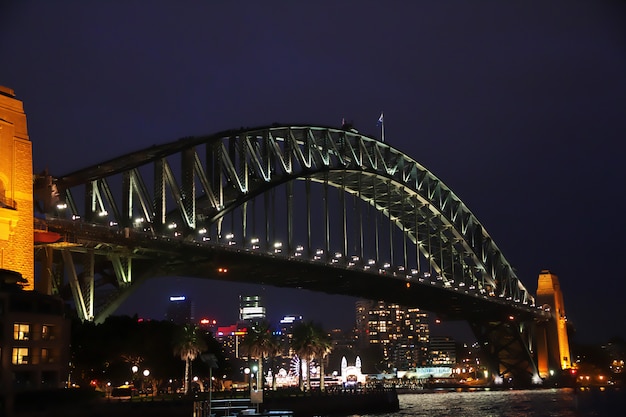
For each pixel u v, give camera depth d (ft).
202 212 474.49
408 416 424.87
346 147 595.88
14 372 279.28
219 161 475.31
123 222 407.44
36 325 291.58
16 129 341.82
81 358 382.63
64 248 377.71
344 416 421.59
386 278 624.18
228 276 511.40
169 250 421.59
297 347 476.13
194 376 494.18
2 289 290.35
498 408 514.27
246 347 463.83
